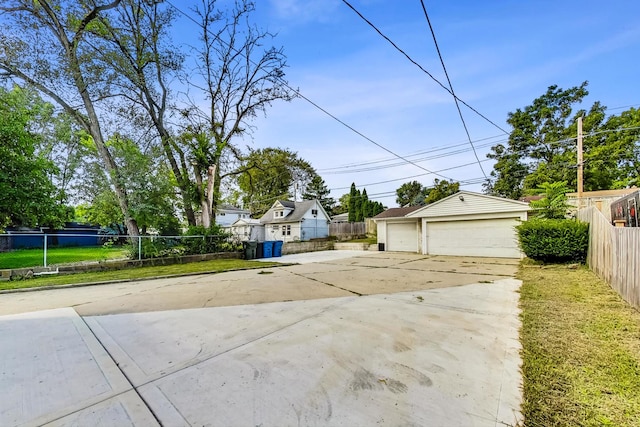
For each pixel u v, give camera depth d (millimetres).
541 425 1613
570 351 2555
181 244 11016
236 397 1949
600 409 1739
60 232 21422
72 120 11312
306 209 25203
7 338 3162
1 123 9539
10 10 9016
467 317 3656
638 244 3635
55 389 2092
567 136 18750
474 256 11922
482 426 1610
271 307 4352
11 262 10461
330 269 8773
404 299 4699
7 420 1734
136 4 10734
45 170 11961
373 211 28578
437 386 2037
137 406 1871
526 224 8344
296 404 1854
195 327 3459
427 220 13500
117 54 10297
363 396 1928
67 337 3182
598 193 12352
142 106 11938
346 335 3072
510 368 2283
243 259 12453
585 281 5598
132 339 3096
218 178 13992
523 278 6324
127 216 10531
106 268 8688
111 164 10633
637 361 2332
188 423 1691
